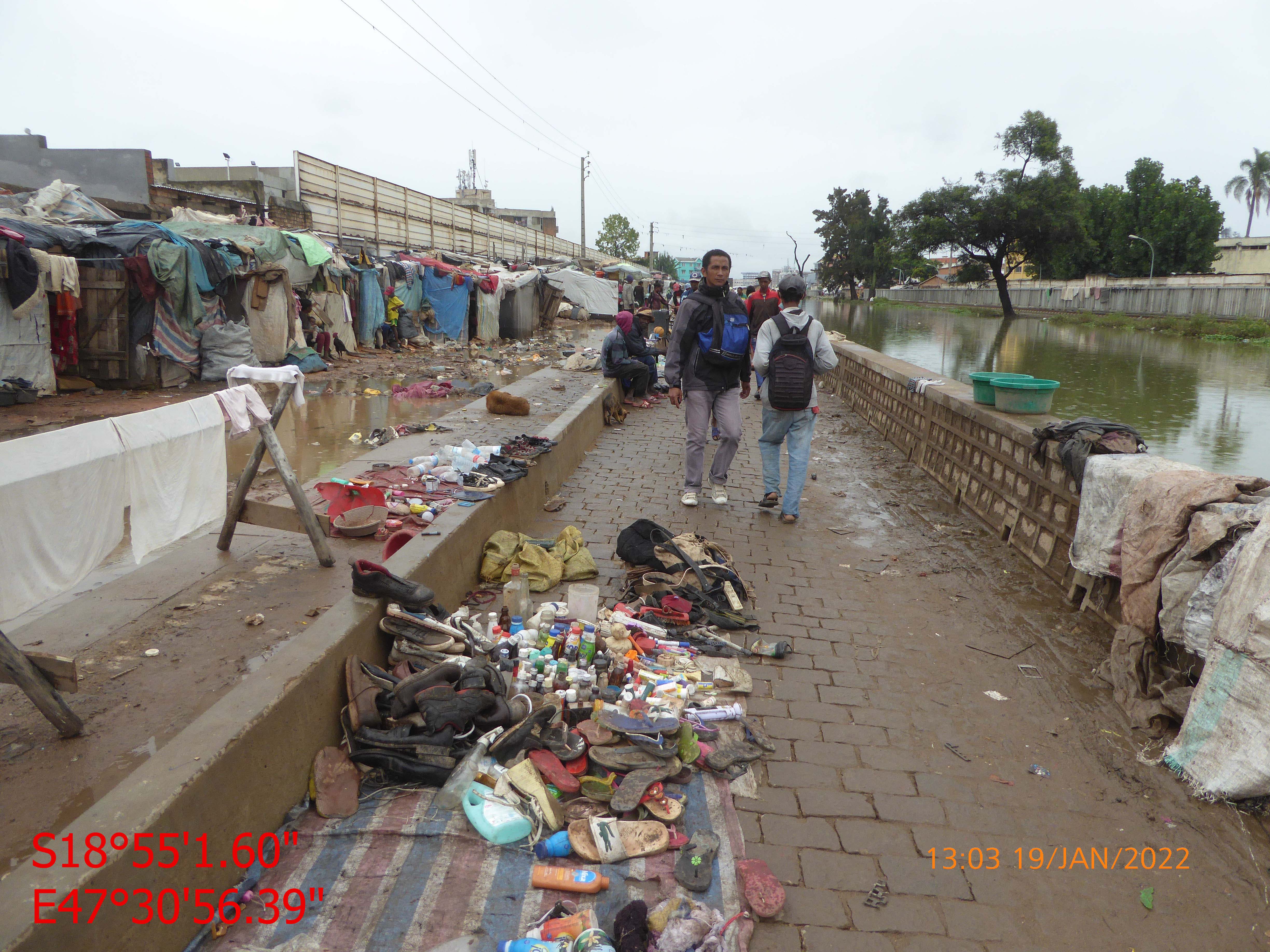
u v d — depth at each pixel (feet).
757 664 13.15
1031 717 11.68
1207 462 34.35
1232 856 8.91
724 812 9.36
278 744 8.44
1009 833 9.22
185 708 9.23
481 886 7.95
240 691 8.51
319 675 9.35
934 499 23.76
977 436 21.98
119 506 9.91
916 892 8.29
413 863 8.18
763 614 15.10
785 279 19.76
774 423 20.83
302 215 64.08
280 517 13.52
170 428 10.69
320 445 25.48
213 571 13.32
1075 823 9.43
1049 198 158.92
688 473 21.76
